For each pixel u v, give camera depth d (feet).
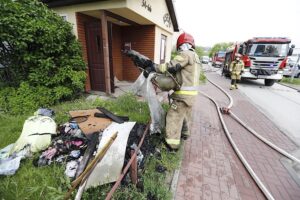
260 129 14.60
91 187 6.43
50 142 8.66
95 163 6.42
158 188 7.13
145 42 26.32
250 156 10.45
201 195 7.36
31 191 6.36
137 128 9.48
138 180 7.39
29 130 8.65
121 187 6.86
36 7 14.92
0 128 10.60
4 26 12.53
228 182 8.18
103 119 9.64
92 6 17.37
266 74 34.14
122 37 27.48
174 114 9.44
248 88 33.35
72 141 8.49
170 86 9.14
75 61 16.78
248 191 7.74
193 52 9.05
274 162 10.00
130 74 28.37
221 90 28.91
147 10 21.18
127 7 16.35
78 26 18.81
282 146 12.00
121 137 7.45
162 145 9.92
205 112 17.56
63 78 15.75
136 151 7.11
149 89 9.50
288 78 51.16
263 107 21.24
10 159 7.56
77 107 14.24
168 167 8.65
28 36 13.30
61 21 16.57
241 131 13.76
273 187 8.13
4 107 13.25
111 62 19.45
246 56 34.81
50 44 14.78
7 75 15.25
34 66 14.92
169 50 35.45
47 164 7.73
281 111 20.10
